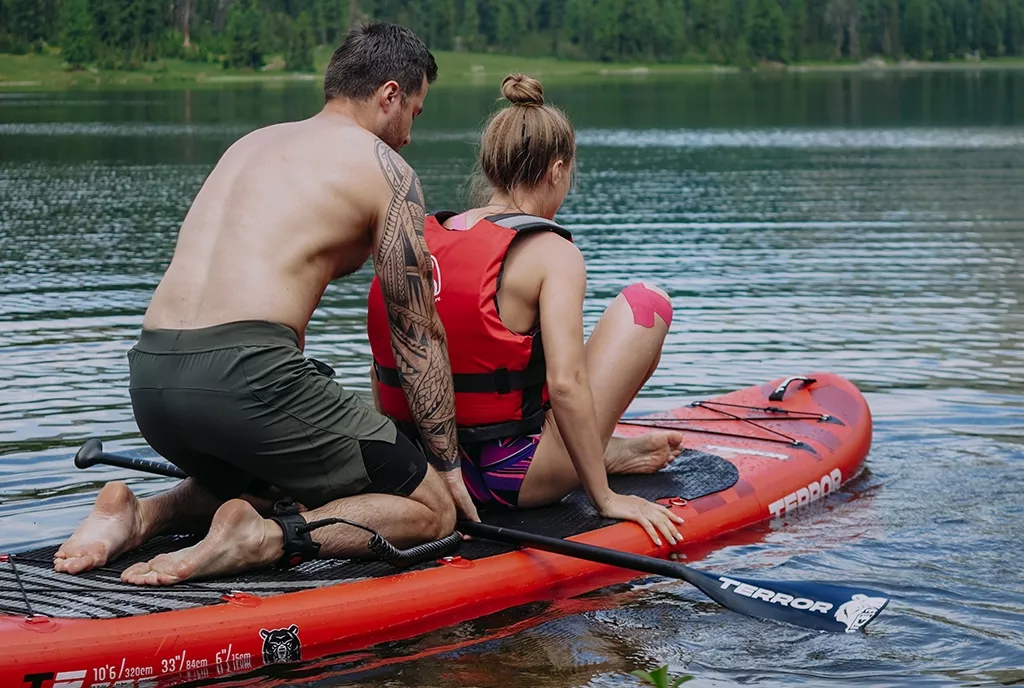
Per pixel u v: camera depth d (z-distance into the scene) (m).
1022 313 7.54
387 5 81.56
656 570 3.34
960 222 12.14
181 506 3.35
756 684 2.93
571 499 3.98
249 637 2.95
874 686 2.92
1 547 3.77
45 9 65.50
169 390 3.09
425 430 3.45
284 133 3.33
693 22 88.88
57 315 7.49
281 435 3.12
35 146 22.94
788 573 3.65
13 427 5.08
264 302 3.09
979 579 3.58
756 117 35.06
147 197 14.69
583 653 3.11
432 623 3.26
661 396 5.63
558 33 87.56
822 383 5.17
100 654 2.76
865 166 18.97
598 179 17.08
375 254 3.29
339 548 3.26
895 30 93.25
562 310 3.50
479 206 3.88
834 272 9.16
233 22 70.44
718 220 12.49
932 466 4.70
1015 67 88.88
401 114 3.49
